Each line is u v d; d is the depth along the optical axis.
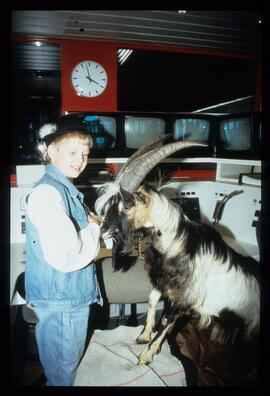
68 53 3.42
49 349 1.33
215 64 4.05
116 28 3.10
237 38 3.40
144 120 2.29
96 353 1.58
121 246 1.77
